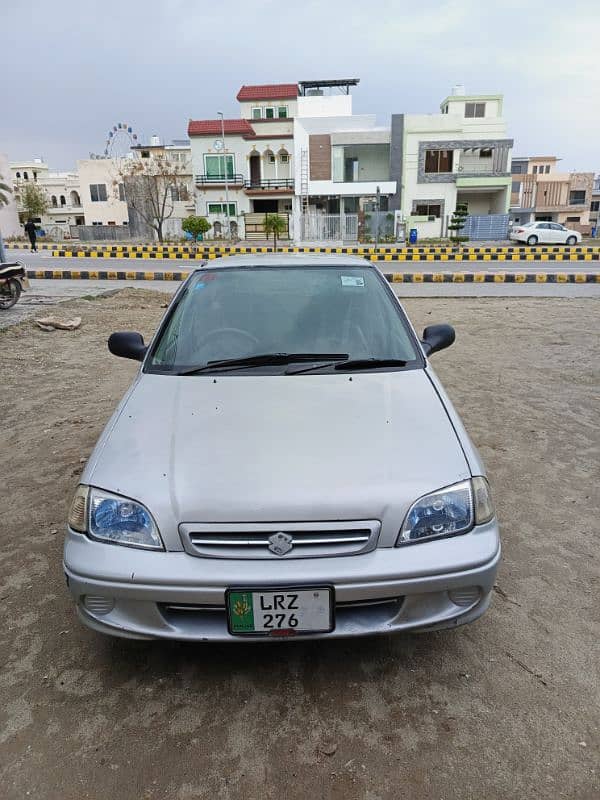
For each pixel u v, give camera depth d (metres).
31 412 5.31
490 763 1.90
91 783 1.84
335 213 37.31
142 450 2.27
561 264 20.27
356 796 1.79
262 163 42.66
